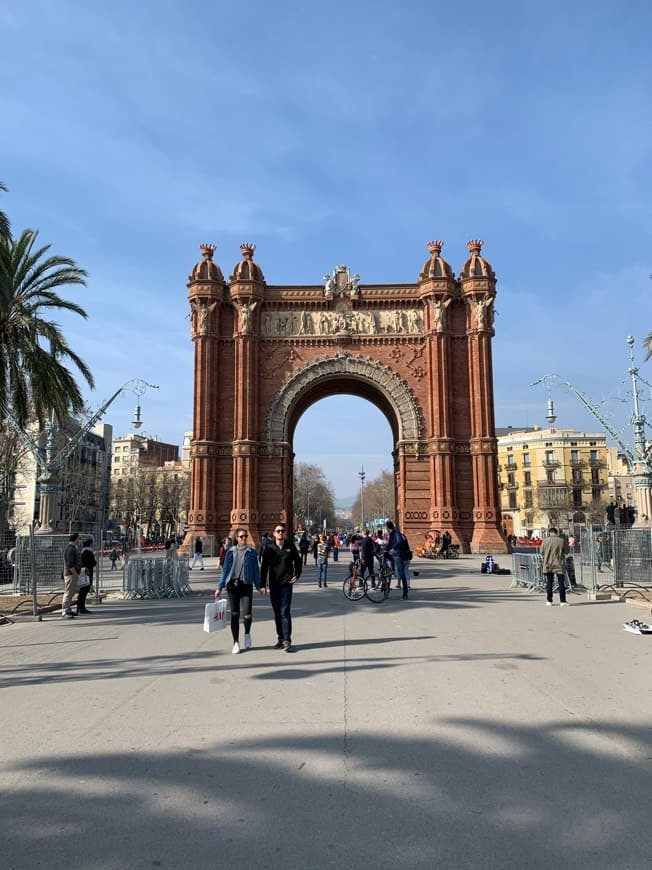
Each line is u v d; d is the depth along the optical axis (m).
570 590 27.12
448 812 5.93
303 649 14.33
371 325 57.06
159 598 27.45
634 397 38.25
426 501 54.69
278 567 14.51
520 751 7.52
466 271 56.72
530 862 5.07
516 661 12.60
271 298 57.25
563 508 123.31
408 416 55.75
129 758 7.45
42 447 34.47
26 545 28.03
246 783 6.65
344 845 5.36
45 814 5.98
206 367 55.47
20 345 28.23
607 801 6.15
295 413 59.69
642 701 9.65
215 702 9.85
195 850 5.30
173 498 122.94
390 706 9.45
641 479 37.50
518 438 133.00
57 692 10.72
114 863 5.11
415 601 24.20
